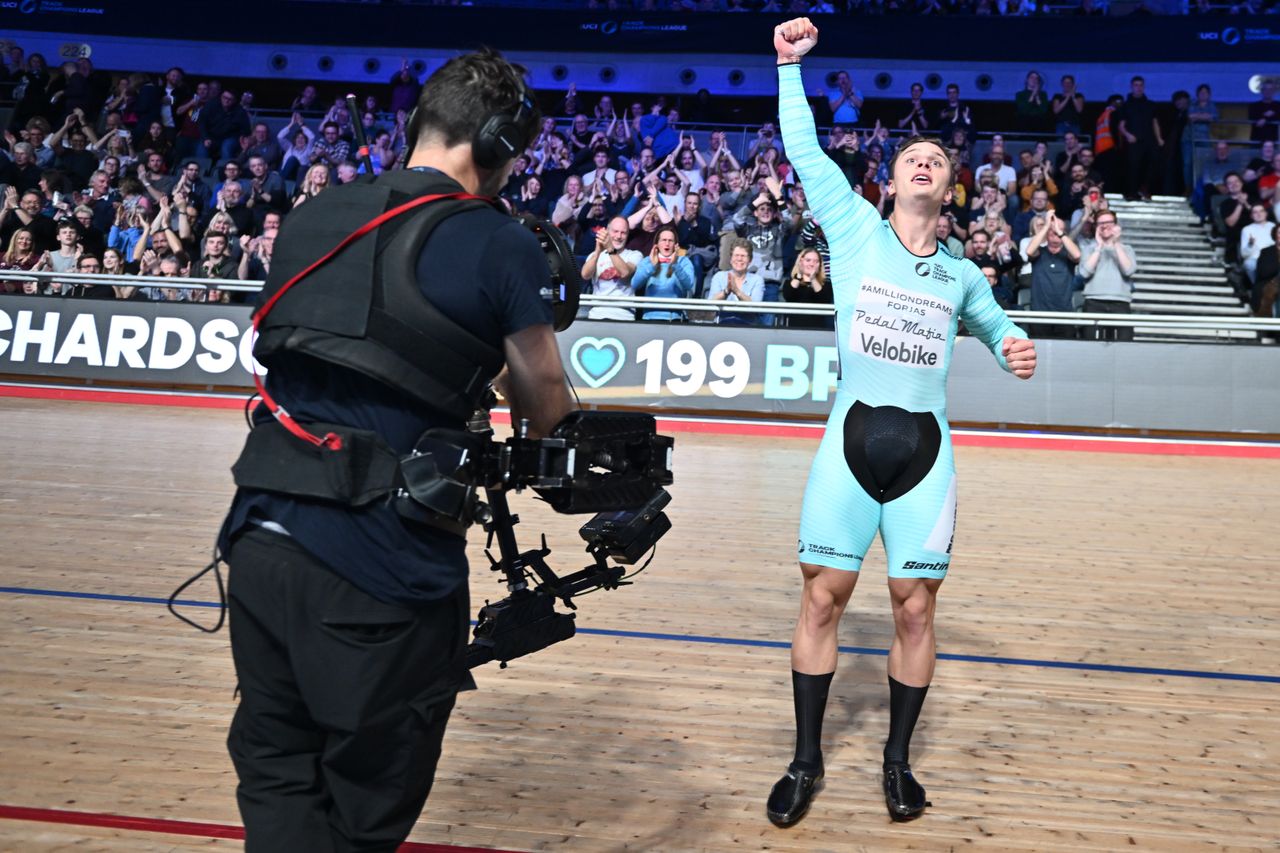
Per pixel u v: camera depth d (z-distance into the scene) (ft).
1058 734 9.99
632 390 30.63
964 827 8.17
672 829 7.97
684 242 35.19
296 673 4.79
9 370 32.53
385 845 5.04
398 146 42.78
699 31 50.75
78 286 34.53
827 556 8.35
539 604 5.90
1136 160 43.60
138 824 7.68
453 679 5.21
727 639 12.41
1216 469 26.27
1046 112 46.09
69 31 53.01
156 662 10.97
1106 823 8.28
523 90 5.49
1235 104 49.21
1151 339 29.76
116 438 25.40
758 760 9.25
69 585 13.55
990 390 29.45
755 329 30.25
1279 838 8.10
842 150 40.14
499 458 5.22
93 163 43.42
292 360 5.07
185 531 16.70
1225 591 15.20
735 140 46.47
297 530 4.80
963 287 8.63
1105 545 17.85
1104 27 48.29
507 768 8.86
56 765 8.54
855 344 8.43
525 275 4.97
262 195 38.81
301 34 52.54
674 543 17.02
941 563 8.41
